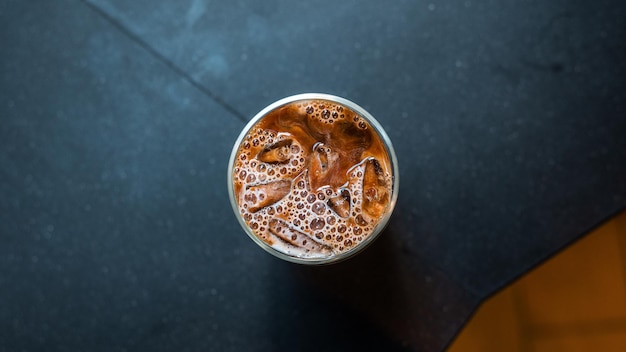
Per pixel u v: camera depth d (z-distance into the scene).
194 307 0.47
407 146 0.46
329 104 0.39
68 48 0.47
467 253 0.46
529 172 0.46
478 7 0.46
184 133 0.47
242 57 0.47
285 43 0.47
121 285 0.47
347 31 0.47
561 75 0.46
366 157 0.39
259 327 0.47
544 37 0.46
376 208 0.39
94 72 0.47
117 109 0.47
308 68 0.47
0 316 0.47
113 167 0.47
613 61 0.46
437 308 0.46
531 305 0.56
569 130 0.46
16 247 0.47
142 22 0.47
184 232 0.47
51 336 0.47
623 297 0.55
